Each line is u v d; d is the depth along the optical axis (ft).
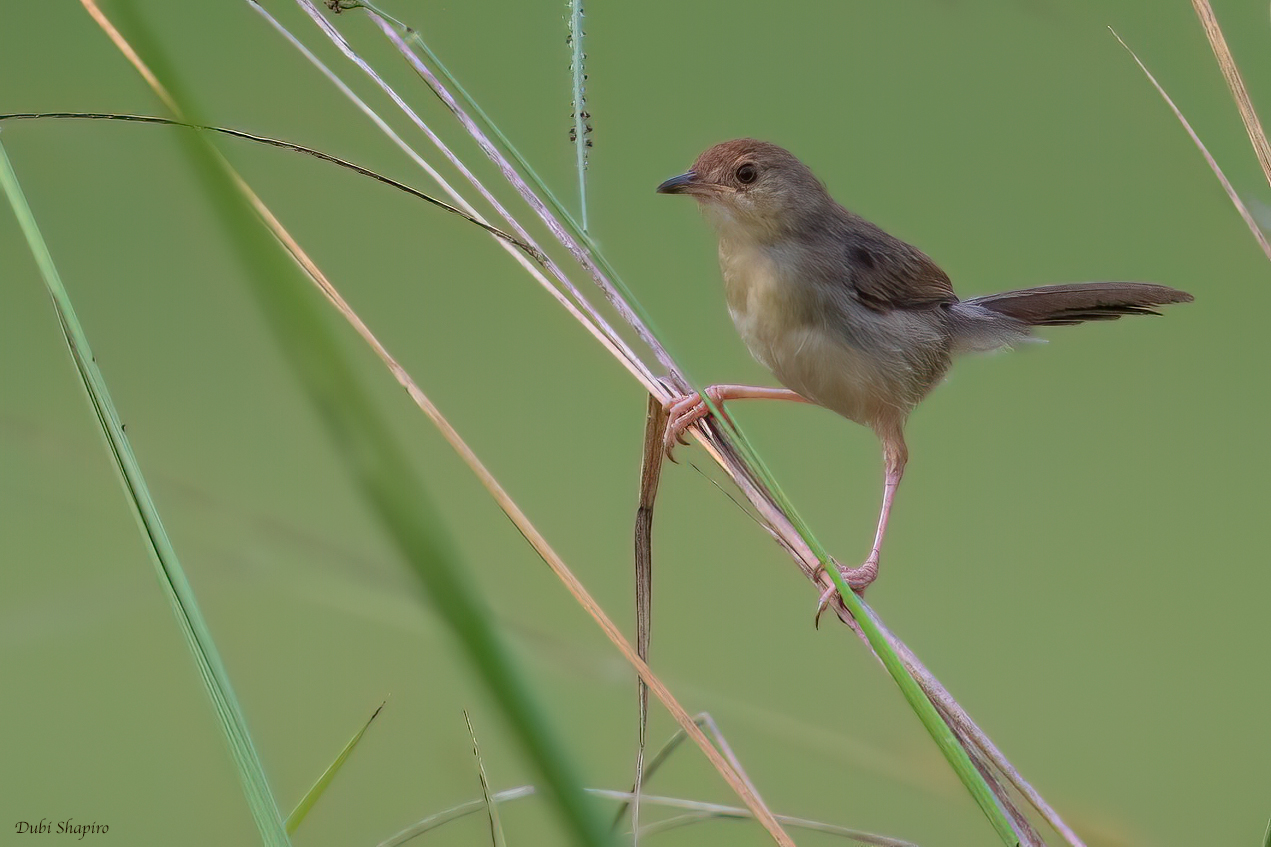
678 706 13.48
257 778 12.86
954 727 13.55
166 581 13.12
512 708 12.30
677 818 13.61
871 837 13.61
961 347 13.88
